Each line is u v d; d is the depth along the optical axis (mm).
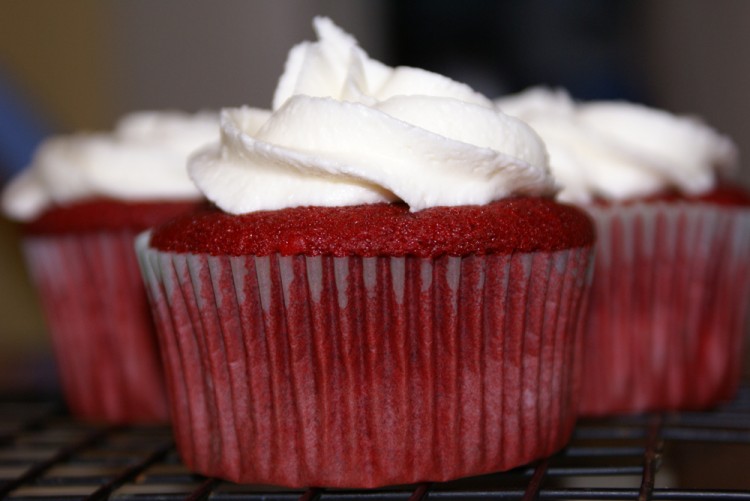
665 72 457
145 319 279
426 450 218
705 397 269
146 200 278
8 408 292
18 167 395
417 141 211
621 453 232
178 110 461
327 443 217
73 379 287
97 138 295
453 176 214
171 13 461
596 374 266
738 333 275
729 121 442
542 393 226
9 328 421
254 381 219
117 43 459
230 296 217
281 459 219
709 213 263
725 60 443
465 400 219
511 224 214
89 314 283
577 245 222
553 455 234
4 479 246
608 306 264
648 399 268
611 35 469
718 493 207
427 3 476
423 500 212
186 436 230
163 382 280
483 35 475
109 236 277
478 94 226
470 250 212
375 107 218
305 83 226
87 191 284
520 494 211
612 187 263
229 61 458
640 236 263
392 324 214
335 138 213
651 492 208
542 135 261
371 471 217
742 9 440
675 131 273
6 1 441
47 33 446
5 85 410
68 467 249
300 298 214
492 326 218
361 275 212
